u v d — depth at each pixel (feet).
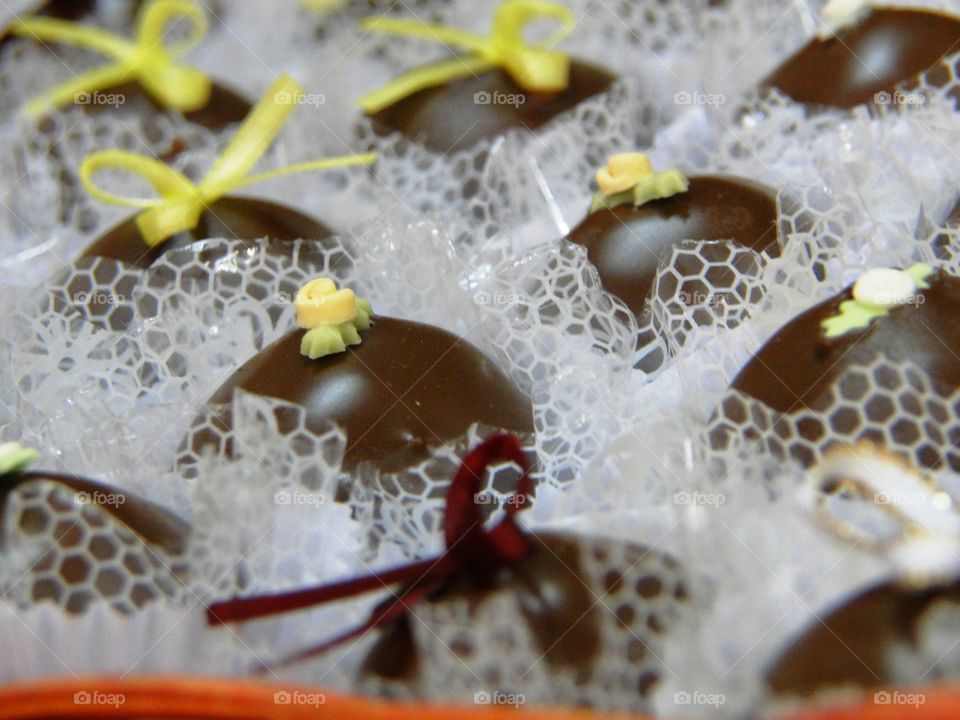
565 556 0.38
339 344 0.48
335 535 0.44
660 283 0.51
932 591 0.34
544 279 0.52
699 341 0.49
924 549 0.35
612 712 0.36
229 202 0.58
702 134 0.65
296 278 0.56
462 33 0.67
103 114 0.68
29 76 0.75
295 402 0.46
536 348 0.52
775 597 0.37
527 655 0.36
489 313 0.53
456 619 0.37
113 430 0.49
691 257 0.51
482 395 0.47
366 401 0.46
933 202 0.54
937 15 0.59
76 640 0.40
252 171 0.64
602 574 0.38
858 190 0.53
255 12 0.79
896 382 0.42
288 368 0.48
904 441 0.41
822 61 0.60
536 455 0.48
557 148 0.63
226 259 0.55
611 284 0.53
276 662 0.39
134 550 0.42
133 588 0.41
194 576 0.42
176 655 0.40
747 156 0.62
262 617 0.39
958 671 0.33
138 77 0.69
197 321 0.53
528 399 0.50
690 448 0.42
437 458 0.45
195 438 0.48
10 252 0.67
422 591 0.38
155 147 0.67
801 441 0.42
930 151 0.55
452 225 0.62
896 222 0.54
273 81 0.75
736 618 0.37
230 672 0.39
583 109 0.64
